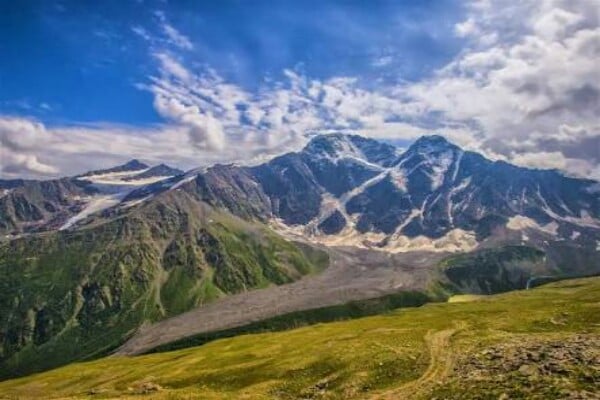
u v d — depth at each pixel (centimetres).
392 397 7275
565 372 5581
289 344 13725
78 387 15825
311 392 8725
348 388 8406
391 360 9231
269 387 9462
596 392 4881
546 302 18412
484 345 8931
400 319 16512
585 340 6800
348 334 13325
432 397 6272
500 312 15562
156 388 10606
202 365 13262
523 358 6562
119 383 13538
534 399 5078
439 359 8825
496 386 5778
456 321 13538
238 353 13900
